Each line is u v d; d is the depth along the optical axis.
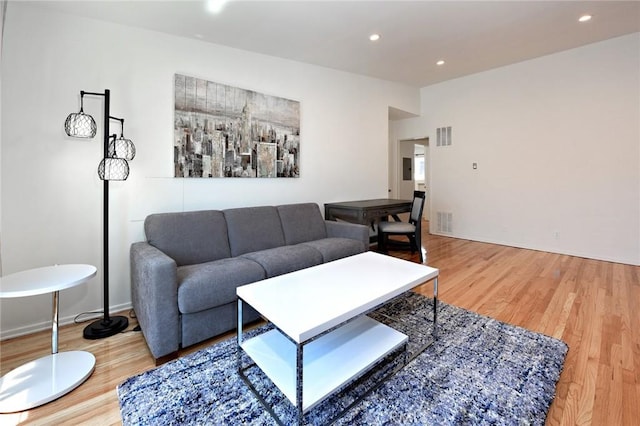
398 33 3.16
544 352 1.88
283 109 3.59
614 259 3.82
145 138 2.70
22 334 2.22
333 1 2.50
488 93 4.79
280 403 1.49
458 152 5.25
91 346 2.03
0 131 2.13
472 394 1.53
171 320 1.84
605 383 1.60
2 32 2.11
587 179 3.97
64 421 1.39
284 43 3.21
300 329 1.27
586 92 3.89
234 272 2.13
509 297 2.76
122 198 2.62
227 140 3.15
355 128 4.50
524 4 2.72
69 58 2.36
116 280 2.61
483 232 5.04
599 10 2.88
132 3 2.30
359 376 1.55
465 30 3.18
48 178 2.31
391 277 1.91
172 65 2.84
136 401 1.50
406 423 1.36
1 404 1.46
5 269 2.19
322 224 3.53
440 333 2.13
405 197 6.54
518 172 4.57
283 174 3.62
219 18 2.64
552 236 4.31
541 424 1.34
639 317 2.33
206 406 1.47
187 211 2.90
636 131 3.60
